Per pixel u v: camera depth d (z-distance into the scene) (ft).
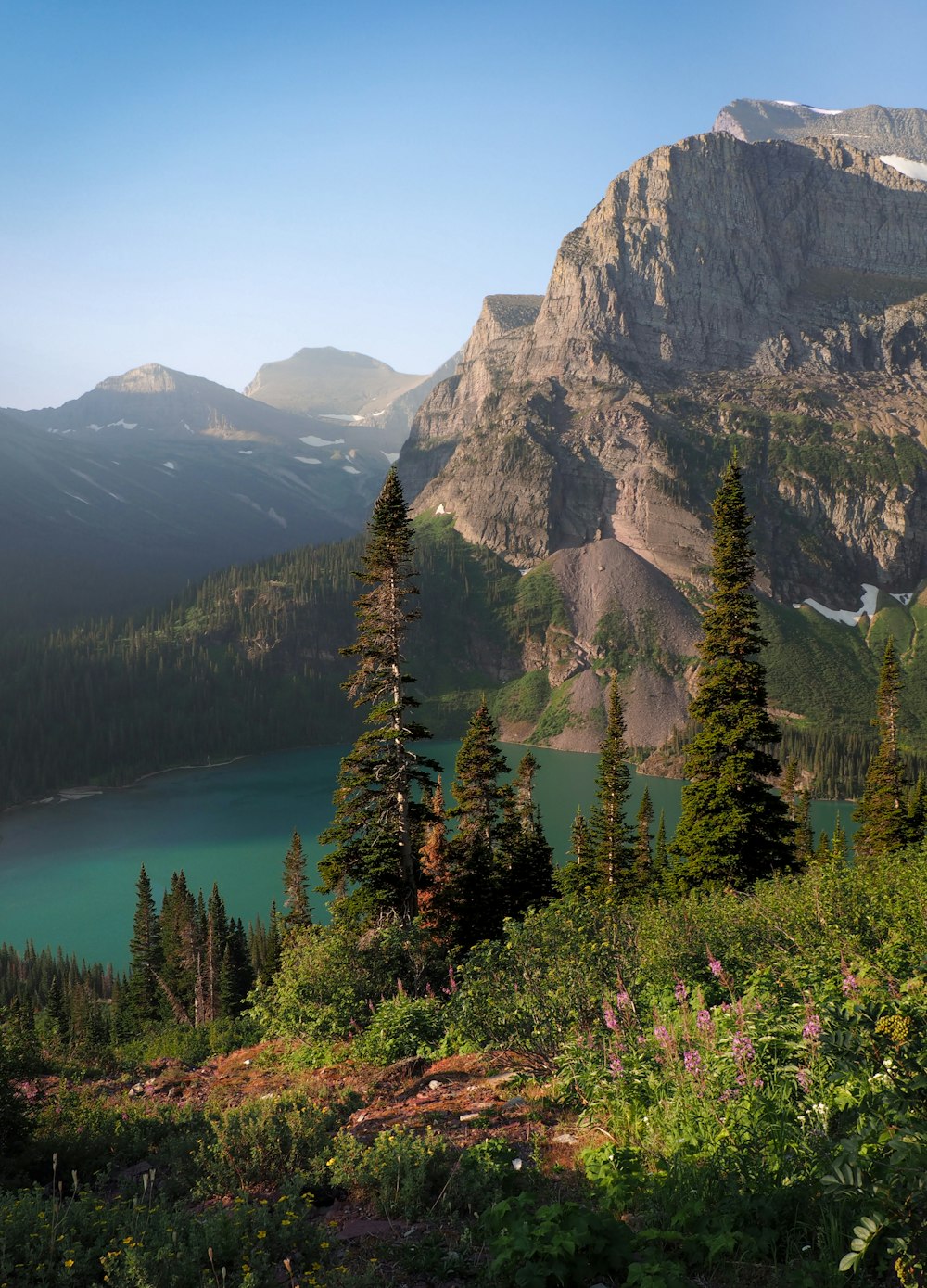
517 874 169.99
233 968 296.71
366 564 110.01
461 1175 25.68
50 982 377.50
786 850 124.88
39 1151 34.50
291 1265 22.08
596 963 42.39
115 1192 30.58
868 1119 19.85
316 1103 38.37
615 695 216.95
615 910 52.60
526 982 43.14
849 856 221.66
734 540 129.80
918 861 54.90
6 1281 20.83
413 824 112.68
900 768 229.25
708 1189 20.90
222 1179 28.53
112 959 441.27
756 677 127.24
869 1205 17.54
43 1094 47.14
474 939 127.24
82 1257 22.06
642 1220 21.07
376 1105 37.55
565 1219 20.04
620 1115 28.09
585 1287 18.61
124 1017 298.76
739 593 128.67
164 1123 37.55
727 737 123.85
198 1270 20.70
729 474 131.13
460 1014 45.29
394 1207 24.73
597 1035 34.81
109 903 520.42
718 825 123.03
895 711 233.96
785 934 41.70
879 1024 21.56
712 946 42.83
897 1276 16.21
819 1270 17.26
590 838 217.36
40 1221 23.76
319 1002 61.93
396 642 110.11
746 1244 18.48
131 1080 53.06
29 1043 53.26
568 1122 30.53
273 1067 54.13
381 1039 48.78
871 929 40.68
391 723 110.42
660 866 244.01
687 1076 25.89
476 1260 21.06
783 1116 22.57
